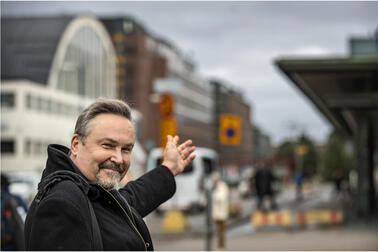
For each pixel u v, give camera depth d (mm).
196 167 34656
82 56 107125
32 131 89250
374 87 26406
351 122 41062
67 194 3150
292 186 82188
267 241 19438
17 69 95250
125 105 3461
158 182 3895
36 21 99312
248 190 53781
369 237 19641
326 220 25469
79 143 3412
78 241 3098
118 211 3350
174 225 23812
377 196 56156
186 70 150375
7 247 8383
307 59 23172
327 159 147875
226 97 184750
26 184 38250
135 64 128250
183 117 142000
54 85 96750
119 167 3377
